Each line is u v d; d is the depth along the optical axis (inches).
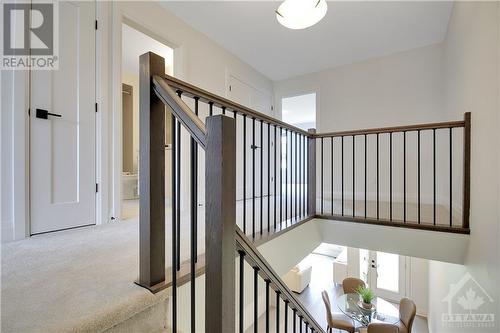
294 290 219.6
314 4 80.3
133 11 98.5
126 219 94.3
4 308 35.7
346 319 163.8
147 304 40.3
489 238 64.0
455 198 107.2
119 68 92.8
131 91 181.9
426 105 144.6
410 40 138.3
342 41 139.2
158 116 44.2
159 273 43.7
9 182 66.7
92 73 85.0
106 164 88.4
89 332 33.3
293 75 186.4
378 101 158.2
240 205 140.1
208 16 117.6
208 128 31.9
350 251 231.1
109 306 36.8
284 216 109.4
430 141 142.7
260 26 125.4
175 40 116.3
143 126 43.8
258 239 75.2
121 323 38.1
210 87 136.6
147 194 43.0
